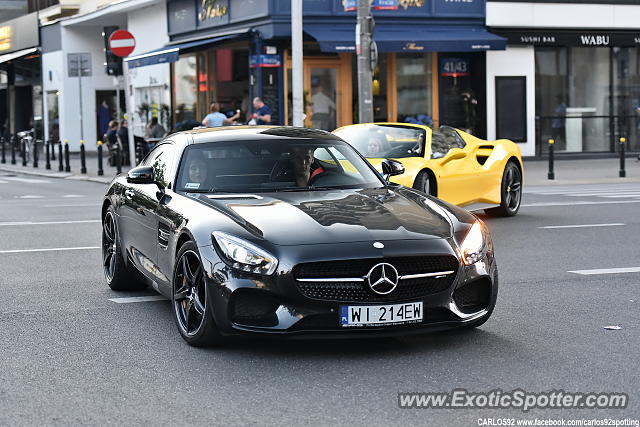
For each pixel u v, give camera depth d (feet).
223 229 20.76
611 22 97.04
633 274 30.58
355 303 19.72
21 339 22.59
